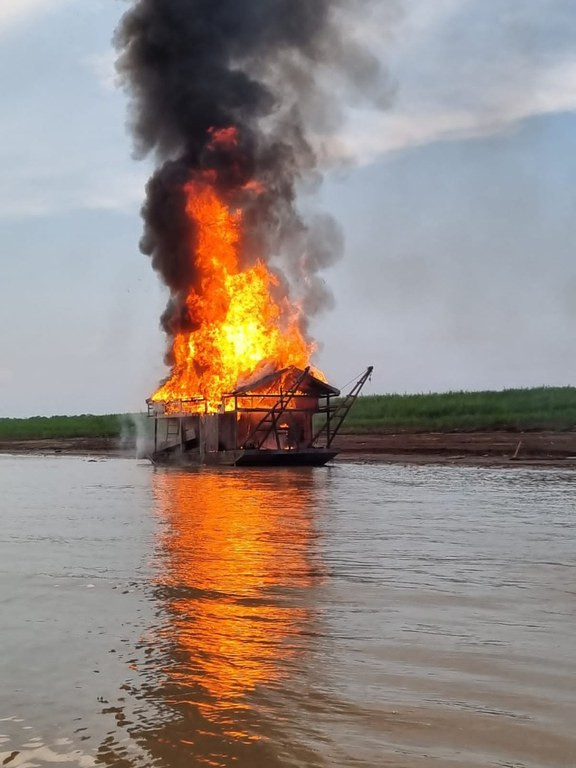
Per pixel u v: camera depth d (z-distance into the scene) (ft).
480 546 57.11
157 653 32.01
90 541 61.77
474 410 256.52
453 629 34.99
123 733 24.00
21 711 25.91
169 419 187.52
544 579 45.50
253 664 30.42
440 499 92.17
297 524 70.69
